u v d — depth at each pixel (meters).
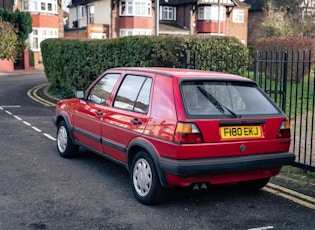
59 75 17.53
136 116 5.47
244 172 5.17
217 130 4.92
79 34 43.75
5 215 4.85
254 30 52.91
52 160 7.45
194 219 4.85
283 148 5.44
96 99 6.67
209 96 5.14
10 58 32.78
